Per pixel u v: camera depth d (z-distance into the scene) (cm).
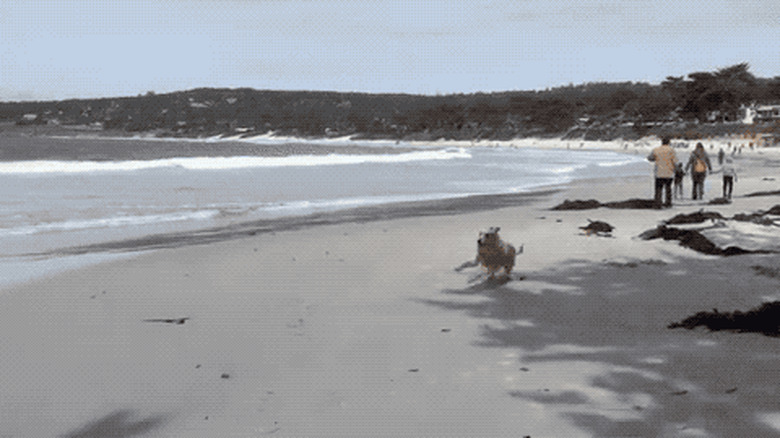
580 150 14438
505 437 328
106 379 432
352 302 645
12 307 637
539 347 481
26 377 436
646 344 479
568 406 365
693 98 16812
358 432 340
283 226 1373
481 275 739
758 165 4781
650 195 1997
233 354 484
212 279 774
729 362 429
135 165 4219
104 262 902
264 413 370
